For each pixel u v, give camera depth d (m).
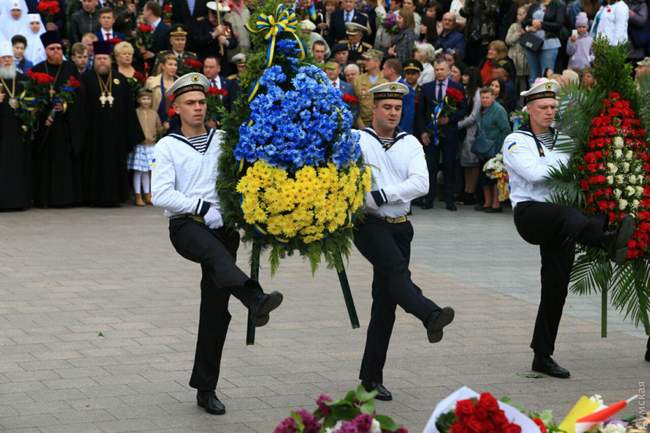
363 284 12.11
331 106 7.33
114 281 11.87
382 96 7.97
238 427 7.28
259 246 7.54
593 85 8.79
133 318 10.22
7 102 16.62
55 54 17.11
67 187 17.23
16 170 16.73
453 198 18.47
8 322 9.96
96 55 17.34
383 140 8.06
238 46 18.95
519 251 14.62
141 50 18.59
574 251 8.68
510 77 18.97
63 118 17.16
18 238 14.45
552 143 8.68
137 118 17.56
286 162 7.29
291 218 7.29
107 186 17.41
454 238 15.63
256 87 7.38
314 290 11.74
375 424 4.33
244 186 7.27
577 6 19.53
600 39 8.70
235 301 11.07
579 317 10.84
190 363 8.78
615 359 9.30
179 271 12.49
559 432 4.48
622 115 8.45
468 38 20.61
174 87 7.59
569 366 9.05
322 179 7.27
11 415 7.38
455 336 9.93
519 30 19.45
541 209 8.50
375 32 20.81
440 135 18.19
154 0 20.44
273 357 9.05
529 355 9.33
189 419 7.42
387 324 7.98
